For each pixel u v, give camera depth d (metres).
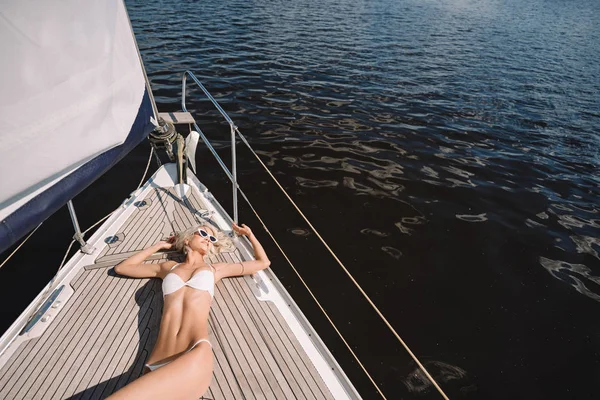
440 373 4.12
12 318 4.28
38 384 2.52
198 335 2.60
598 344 4.50
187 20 19.00
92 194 6.44
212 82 11.60
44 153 2.21
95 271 3.38
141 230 3.93
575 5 37.66
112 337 2.85
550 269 5.54
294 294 4.96
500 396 3.93
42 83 2.15
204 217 4.20
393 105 11.09
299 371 2.71
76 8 2.36
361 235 5.90
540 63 16.59
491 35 21.41
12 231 2.03
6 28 1.90
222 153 7.88
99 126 2.69
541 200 7.20
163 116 4.98
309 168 7.53
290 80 12.33
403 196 6.89
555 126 10.58
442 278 5.25
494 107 11.58
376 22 22.30
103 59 2.70
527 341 4.48
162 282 3.14
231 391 2.56
